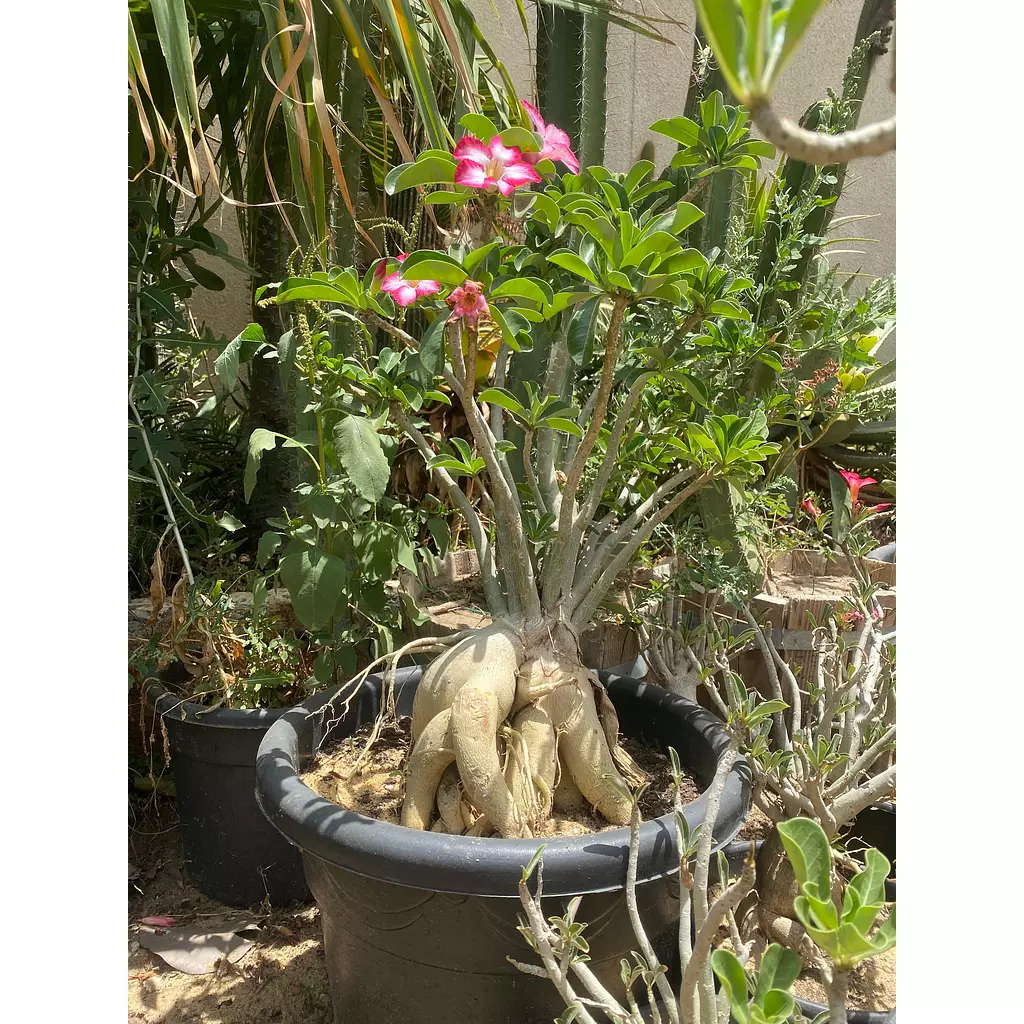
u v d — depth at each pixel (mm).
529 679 1001
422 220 1678
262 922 1304
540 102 1452
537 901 731
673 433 1162
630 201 1029
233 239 2172
